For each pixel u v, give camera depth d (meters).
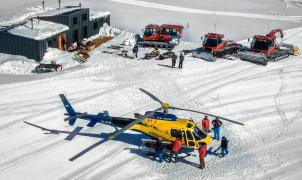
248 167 18.95
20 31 33.41
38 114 23.55
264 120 24.28
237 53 37.97
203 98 27.36
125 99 26.42
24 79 29.11
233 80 31.31
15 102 25.08
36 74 30.30
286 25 52.75
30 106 24.61
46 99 25.78
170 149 19.16
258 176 18.22
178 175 18.08
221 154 19.83
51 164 18.47
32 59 32.88
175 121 19.22
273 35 37.75
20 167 18.11
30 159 18.78
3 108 24.12
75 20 38.44
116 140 21.02
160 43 39.06
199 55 36.75
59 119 23.05
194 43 42.38
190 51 39.16
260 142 21.42
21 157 18.91
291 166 19.12
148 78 30.56
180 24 51.00
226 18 55.28
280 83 30.98
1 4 53.41
